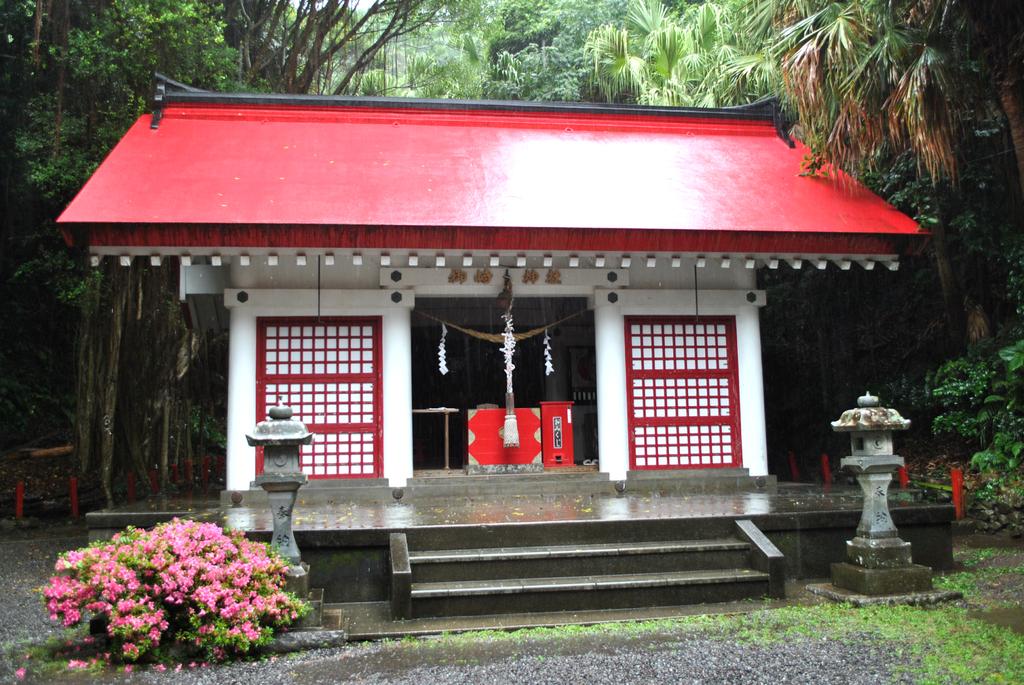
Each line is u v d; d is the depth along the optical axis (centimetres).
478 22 1989
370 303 967
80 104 1248
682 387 1036
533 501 885
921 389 1178
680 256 940
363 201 891
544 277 1004
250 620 517
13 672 491
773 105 1224
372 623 582
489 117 1151
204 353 1501
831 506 773
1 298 1420
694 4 2312
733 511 744
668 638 531
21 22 1223
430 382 1490
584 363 1359
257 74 1688
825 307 1339
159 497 1010
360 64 1841
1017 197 1032
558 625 570
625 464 1003
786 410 1482
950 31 934
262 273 954
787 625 556
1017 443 977
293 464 596
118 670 491
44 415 1520
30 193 1294
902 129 964
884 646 499
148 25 1185
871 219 974
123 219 795
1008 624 556
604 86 1878
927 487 1089
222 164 948
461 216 880
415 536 661
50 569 880
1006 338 1030
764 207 974
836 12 983
